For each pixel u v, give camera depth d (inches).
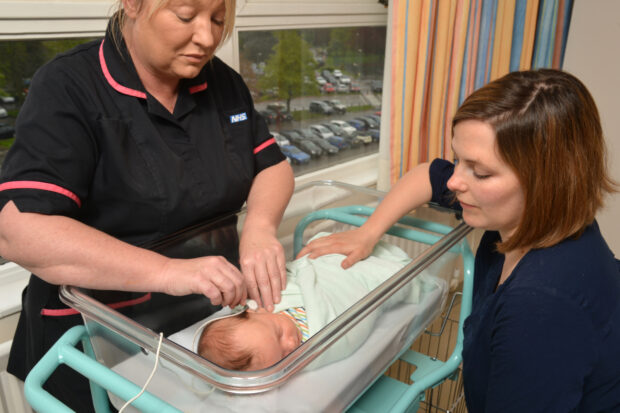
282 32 65.6
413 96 65.6
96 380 25.4
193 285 28.2
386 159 69.6
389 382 38.4
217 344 31.3
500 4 71.2
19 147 28.9
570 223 26.7
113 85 32.4
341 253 42.4
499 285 30.1
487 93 26.7
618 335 26.8
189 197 35.5
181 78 35.5
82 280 28.3
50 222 28.0
